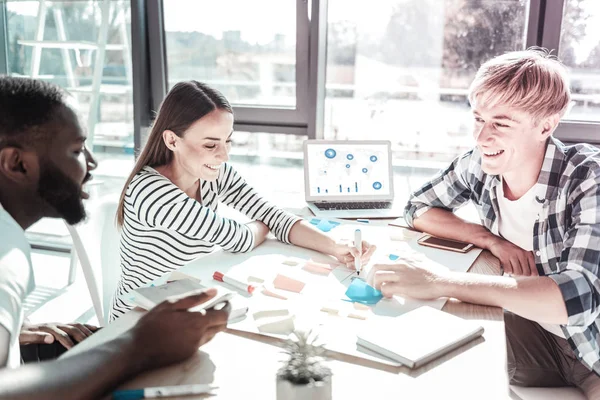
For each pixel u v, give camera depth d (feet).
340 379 2.77
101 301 5.11
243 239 4.63
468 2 8.16
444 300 3.72
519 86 4.17
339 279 4.12
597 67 7.11
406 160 8.84
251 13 8.12
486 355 3.03
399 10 8.21
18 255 2.59
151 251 4.79
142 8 8.13
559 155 4.50
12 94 2.70
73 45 8.70
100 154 9.74
